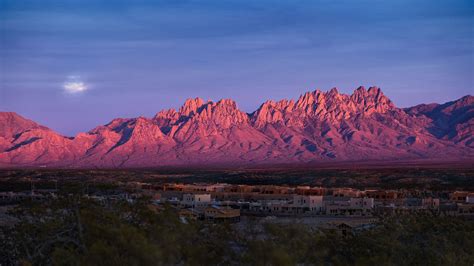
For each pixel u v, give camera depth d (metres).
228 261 48.91
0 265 57.25
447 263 59.22
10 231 58.56
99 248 43.38
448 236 66.19
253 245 45.97
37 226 55.00
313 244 51.31
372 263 52.75
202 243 48.88
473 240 66.12
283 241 48.47
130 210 53.50
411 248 62.00
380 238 60.50
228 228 51.12
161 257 43.44
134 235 44.16
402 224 69.44
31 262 50.84
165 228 46.97
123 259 43.34
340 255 55.94
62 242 52.75
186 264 45.47
